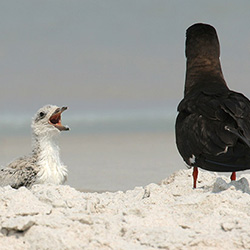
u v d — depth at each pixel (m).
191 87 15.56
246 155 12.31
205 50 15.60
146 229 11.11
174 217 11.79
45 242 10.84
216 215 11.78
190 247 10.55
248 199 12.52
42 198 12.84
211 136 12.75
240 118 12.65
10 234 11.29
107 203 13.09
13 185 17.00
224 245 10.60
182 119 13.93
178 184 15.85
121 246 10.52
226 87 14.93
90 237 10.98
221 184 13.33
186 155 13.52
